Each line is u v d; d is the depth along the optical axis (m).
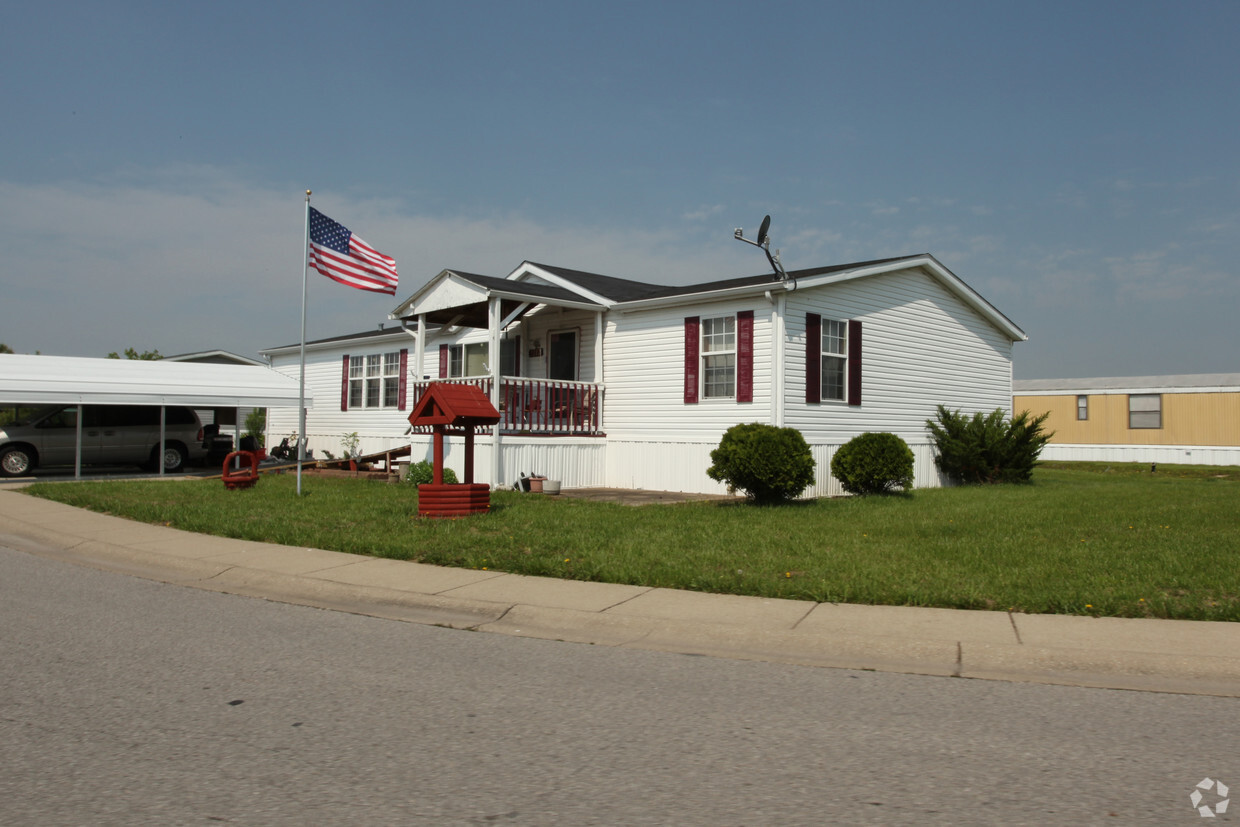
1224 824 3.52
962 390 21.34
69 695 5.22
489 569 9.05
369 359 27.95
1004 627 6.67
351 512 12.85
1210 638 6.30
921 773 4.08
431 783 3.92
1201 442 32.62
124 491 16.42
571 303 19.00
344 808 3.64
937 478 20.42
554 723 4.78
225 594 8.42
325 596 8.34
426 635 6.86
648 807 3.67
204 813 3.59
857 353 18.20
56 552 10.99
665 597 7.78
